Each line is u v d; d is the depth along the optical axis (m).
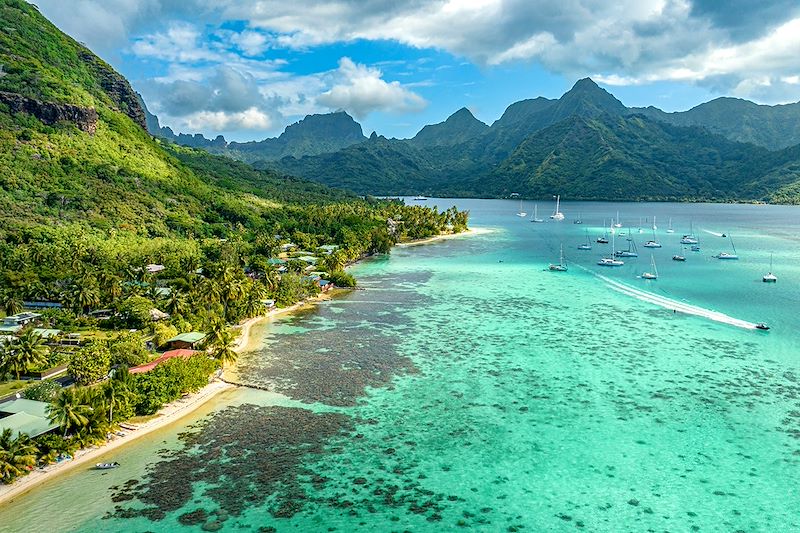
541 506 73.00
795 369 118.38
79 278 159.25
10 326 136.38
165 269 197.62
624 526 69.06
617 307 175.25
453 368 120.38
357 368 120.38
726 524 69.25
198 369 107.25
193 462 82.25
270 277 182.25
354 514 70.94
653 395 105.81
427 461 83.31
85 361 104.56
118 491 75.00
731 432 91.50
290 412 98.88
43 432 81.94
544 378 114.56
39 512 70.56
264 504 72.75
